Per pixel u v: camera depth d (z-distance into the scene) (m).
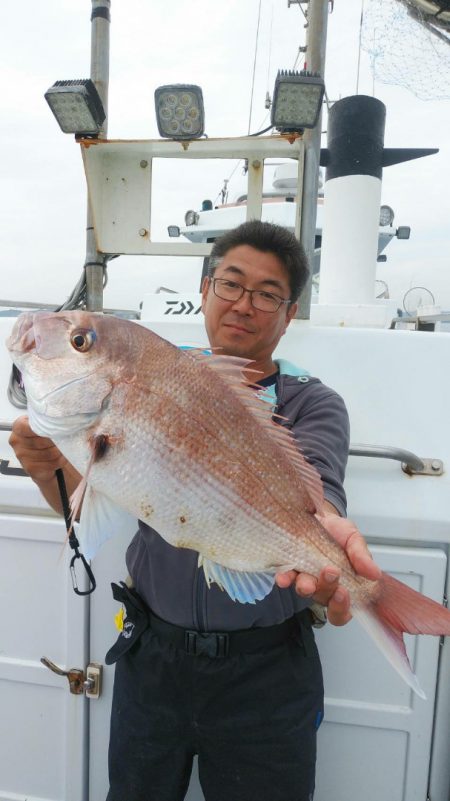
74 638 2.00
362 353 2.13
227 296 1.81
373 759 1.91
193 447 1.28
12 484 1.99
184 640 1.64
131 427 1.26
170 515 1.29
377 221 3.56
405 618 1.28
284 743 1.61
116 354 1.27
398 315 4.64
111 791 1.75
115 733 1.75
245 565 1.34
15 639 2.04
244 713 1.62
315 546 1.35
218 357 1.36
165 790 1.69
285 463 1.37
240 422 1.33
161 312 3.54
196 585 1.62
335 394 1.79
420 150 3.53
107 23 2.49
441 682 1.86
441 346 2.11
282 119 2.15
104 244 2.56
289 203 4.05
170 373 1.28
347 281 3.58
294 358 2.14
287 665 1.65
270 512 1.34
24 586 2.02
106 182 2.51
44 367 1.28
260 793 1.62
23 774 2.08
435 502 1.88
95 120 2.26
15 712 2.07
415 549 1.87
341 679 1.91
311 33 2.28
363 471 1.94
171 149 2.38
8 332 2.30
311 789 1.66
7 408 2.16
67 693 2.02
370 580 1.31
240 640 1.62
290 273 1.81
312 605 1.76
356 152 3.41
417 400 2.05
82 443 1.27
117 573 1.97
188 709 1.64
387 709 1.88
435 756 1.88
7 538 2.01
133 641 1.70
